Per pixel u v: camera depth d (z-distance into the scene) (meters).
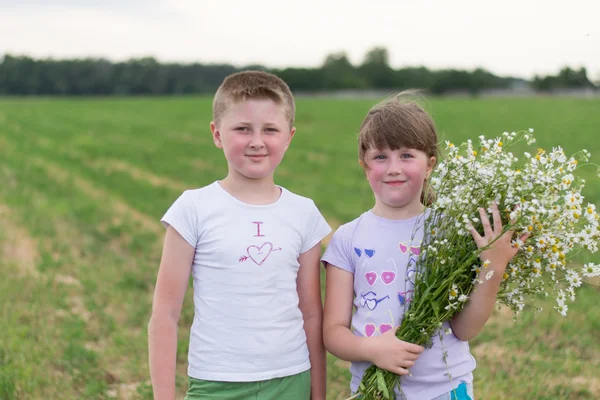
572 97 63.03
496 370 4.65
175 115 37.50
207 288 2.63
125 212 11.02
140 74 101.56
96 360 4.90
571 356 4.86
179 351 5.09
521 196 2.55
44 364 4.79
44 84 99.81
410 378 2.65
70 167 15.92
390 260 2.74
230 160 2.68
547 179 2.51
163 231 9.84
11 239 8.77
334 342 2.71
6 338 5.15
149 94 101.50
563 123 30.03
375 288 2.73
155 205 11.49
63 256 8.03
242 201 2.70
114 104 50.53
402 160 2.71
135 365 4.83
